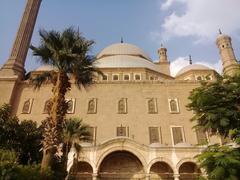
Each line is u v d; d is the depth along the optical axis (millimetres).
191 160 31484
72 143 27109
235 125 15930
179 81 44062
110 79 48531
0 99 40344
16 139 21297
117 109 40875
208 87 17516
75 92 42344
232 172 14117
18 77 43188
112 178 32844
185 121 39562
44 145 15539
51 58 18328
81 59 18484
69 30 18953
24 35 48438
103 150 31750
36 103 41312
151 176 32844
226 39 51188
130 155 34125
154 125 39188
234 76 17438
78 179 31875
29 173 14070
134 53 62094
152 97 42375
